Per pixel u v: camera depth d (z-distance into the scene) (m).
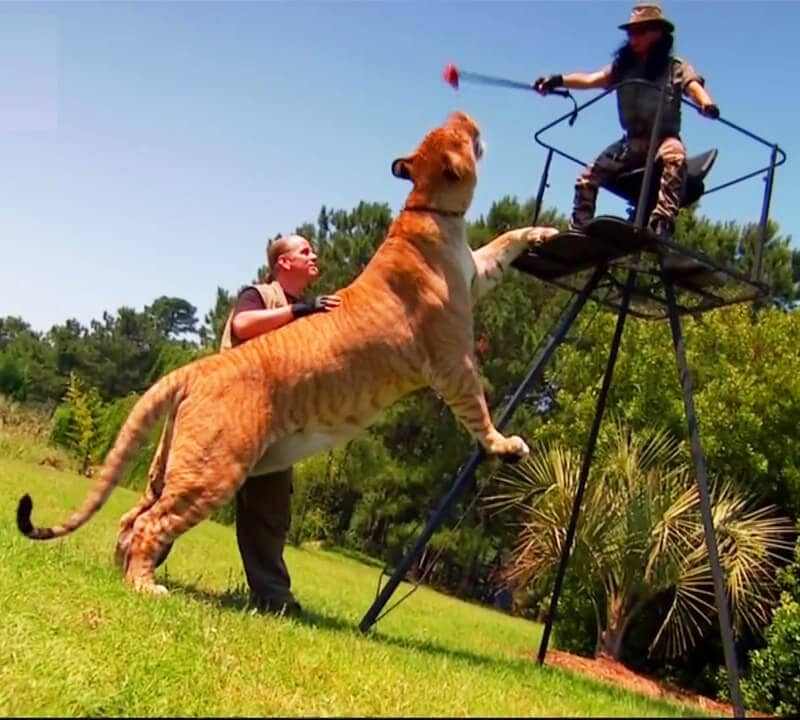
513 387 23.83
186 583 7.25
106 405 33.59
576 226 5.93
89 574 5.64
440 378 5.82
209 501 5.55
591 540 11.62
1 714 3.30
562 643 13.30
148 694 3.67
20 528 5.46
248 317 6.05
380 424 25.44
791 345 16.33
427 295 5.80
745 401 14.96
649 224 5.86
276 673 4.00
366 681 3.95
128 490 20.94
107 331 60.00
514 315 24.14
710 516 5.41
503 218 24.53
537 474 12.84
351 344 5.75
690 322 16.39
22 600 4.71
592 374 16.78
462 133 6.01
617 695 4.93
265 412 5.66
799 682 11.50
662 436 14.06
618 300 7.77
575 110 6.29
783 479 15.10
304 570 15.11
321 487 26.03
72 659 3.92
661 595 13.00
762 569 12.62
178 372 5.86
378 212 26.72
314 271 6.60
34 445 26.44
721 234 23.25
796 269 24.95
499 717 3.45
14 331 73.88
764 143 6.10
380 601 5.93
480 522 24.48
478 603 24.61
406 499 25.53
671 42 6.17
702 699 11.63
